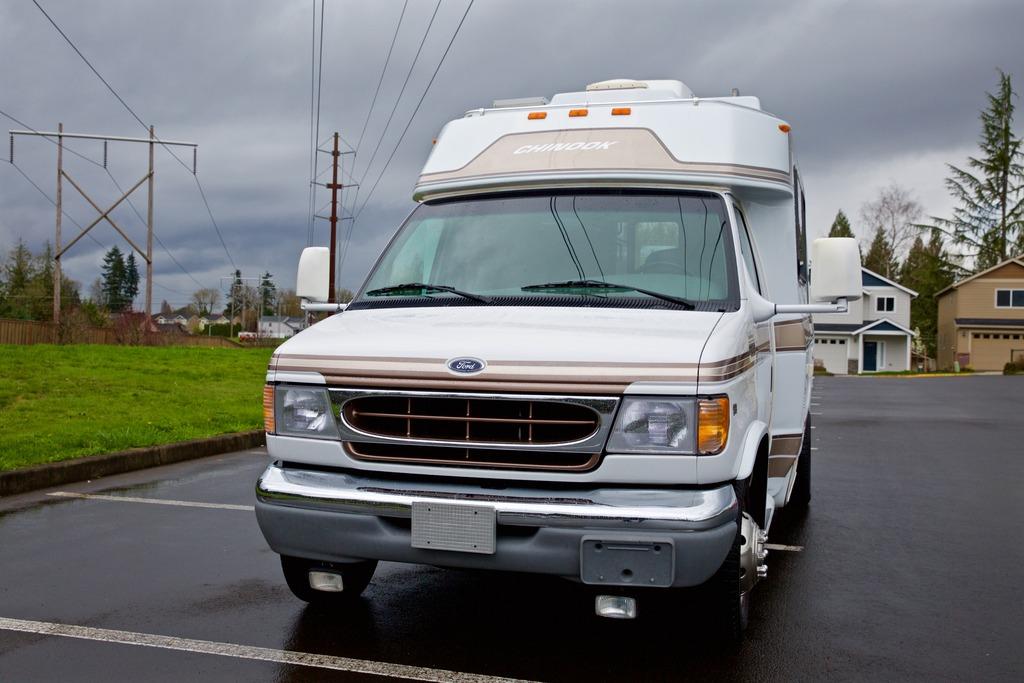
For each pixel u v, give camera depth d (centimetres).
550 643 453
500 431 392
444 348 406
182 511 773
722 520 377
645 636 464
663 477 377
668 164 524
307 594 484
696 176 519
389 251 542
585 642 455
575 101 649
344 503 407
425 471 400
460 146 577
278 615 493
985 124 5828
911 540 691
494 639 458
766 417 505
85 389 1542
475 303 475
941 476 1008
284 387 430
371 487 407
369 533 405
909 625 489
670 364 381
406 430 405
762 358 490
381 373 407
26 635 458
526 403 389
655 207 510
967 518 774
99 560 606
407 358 407
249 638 457
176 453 1080
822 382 3441
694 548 369
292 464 437
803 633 474
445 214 546
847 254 516
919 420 1716
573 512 374
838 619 498
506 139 566
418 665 423
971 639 467
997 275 5228
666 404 377
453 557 392
